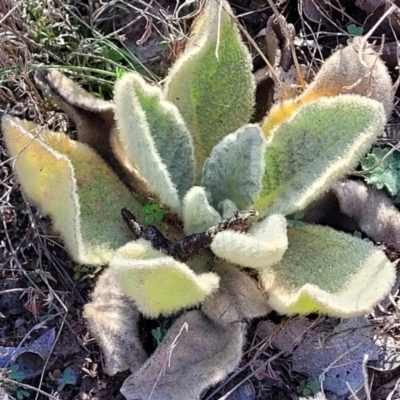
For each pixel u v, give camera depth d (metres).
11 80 0.47
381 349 0.41
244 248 0.35
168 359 0.37
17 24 0.49
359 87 0.42
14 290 0.42
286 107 0.42
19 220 0.45
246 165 0.39
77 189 0.41
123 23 0.52
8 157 0.44
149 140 0.36
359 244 0.40
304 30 0.50
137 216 0.43
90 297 0.42
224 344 0.39
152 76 0.48
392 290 0.43
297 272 0.40
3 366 0.41
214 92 0.43
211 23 0.41
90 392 0.40
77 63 0.50
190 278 0.34
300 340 0.41
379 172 0.44
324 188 0.40
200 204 0.38
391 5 0.45
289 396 0.41
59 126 0.47
